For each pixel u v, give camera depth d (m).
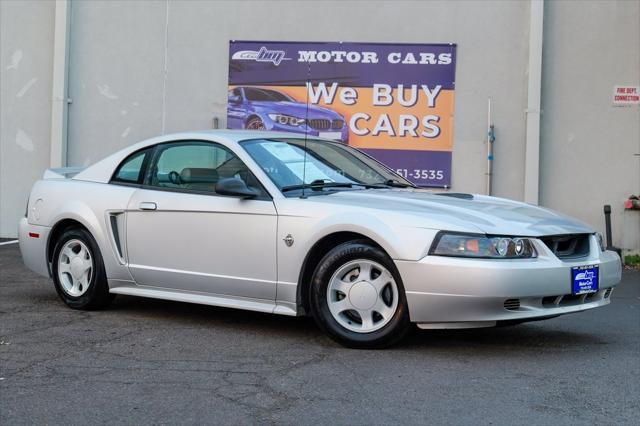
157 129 12.22
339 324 5.59
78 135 12.32
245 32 12.05
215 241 6.08
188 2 12.09
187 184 6.39
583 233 5.70
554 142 11.67
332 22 11.94
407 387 4.71
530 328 6.50
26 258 7.37
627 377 4.97
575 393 4.62
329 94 11.97
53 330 6.21
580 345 5.88
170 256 6.32
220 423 4.11
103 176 6.95
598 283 5.60
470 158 11.79
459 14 11.75
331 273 5.59
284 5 11.98
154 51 12.17
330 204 5.67
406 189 6.48
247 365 5.20
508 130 11.73
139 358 5.38
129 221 6.57
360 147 11.95
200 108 12.14
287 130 12.05
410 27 11.82
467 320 5.21
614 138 11.61
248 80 12.06
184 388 4.70
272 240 5.80
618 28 11.56
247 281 5.94
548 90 11.66
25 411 4.30
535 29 11.45
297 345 5.74
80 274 6.96
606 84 11.60
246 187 5.86
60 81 12.15
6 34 12.43
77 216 6.85
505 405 4.39
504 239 5.22
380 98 11.90
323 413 4.25
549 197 11.70
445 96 11.80
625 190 11.61
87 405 4.40
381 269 5.44
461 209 5.59
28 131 12.45
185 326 6.38
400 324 5.40
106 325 6.41
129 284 6.66
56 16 12.15
